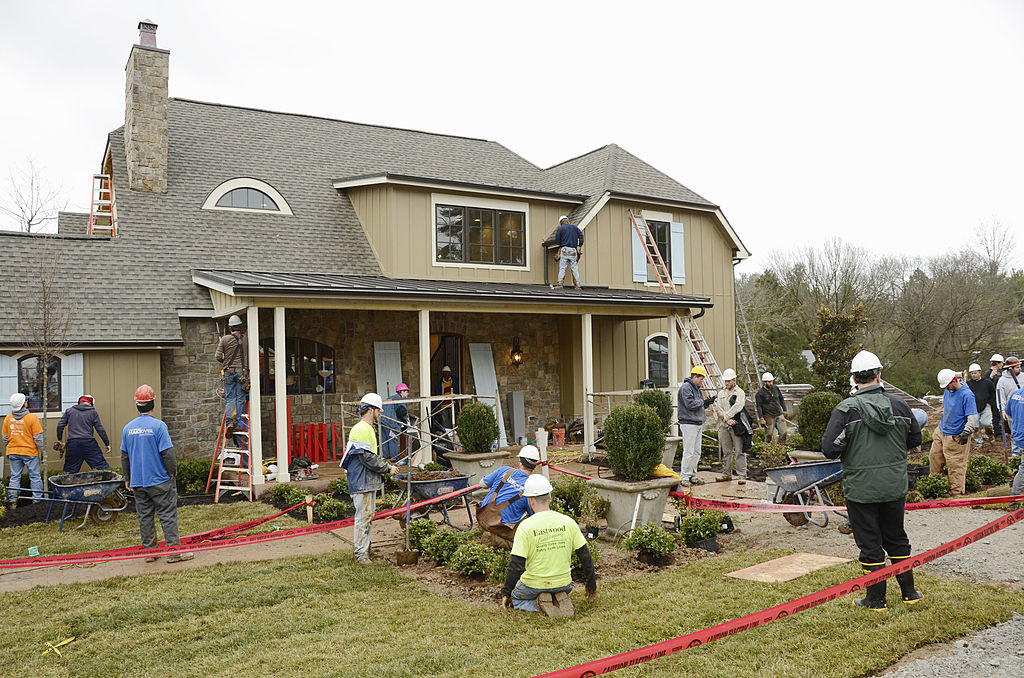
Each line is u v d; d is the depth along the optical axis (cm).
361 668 497
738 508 862
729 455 1268
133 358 1315
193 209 1609
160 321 1348
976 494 1037
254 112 1978
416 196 1692
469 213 1758
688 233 2067
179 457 1391
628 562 744
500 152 2241
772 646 508
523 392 1847
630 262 1944
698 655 499
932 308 3756
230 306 1315
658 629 551
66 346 1222
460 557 717
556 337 1919
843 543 801
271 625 591
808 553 762
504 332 1833
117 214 1534
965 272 3875
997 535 788
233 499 1159
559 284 1753
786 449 1395
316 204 1752
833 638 520
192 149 1752
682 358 1869
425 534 815
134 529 953
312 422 1562
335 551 826
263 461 1339
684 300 1725
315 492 1174
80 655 540
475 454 1101
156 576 736
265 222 1659
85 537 912
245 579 720
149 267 1447
